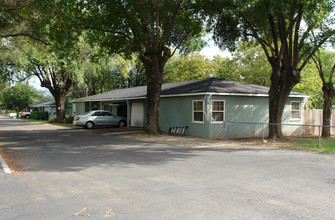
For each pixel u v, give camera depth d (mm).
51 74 34375
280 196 5504
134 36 16688
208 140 15508
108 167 8258
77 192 5773
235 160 9383
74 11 15758
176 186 6211
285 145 13219
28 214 4555
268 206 4934
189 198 5375
